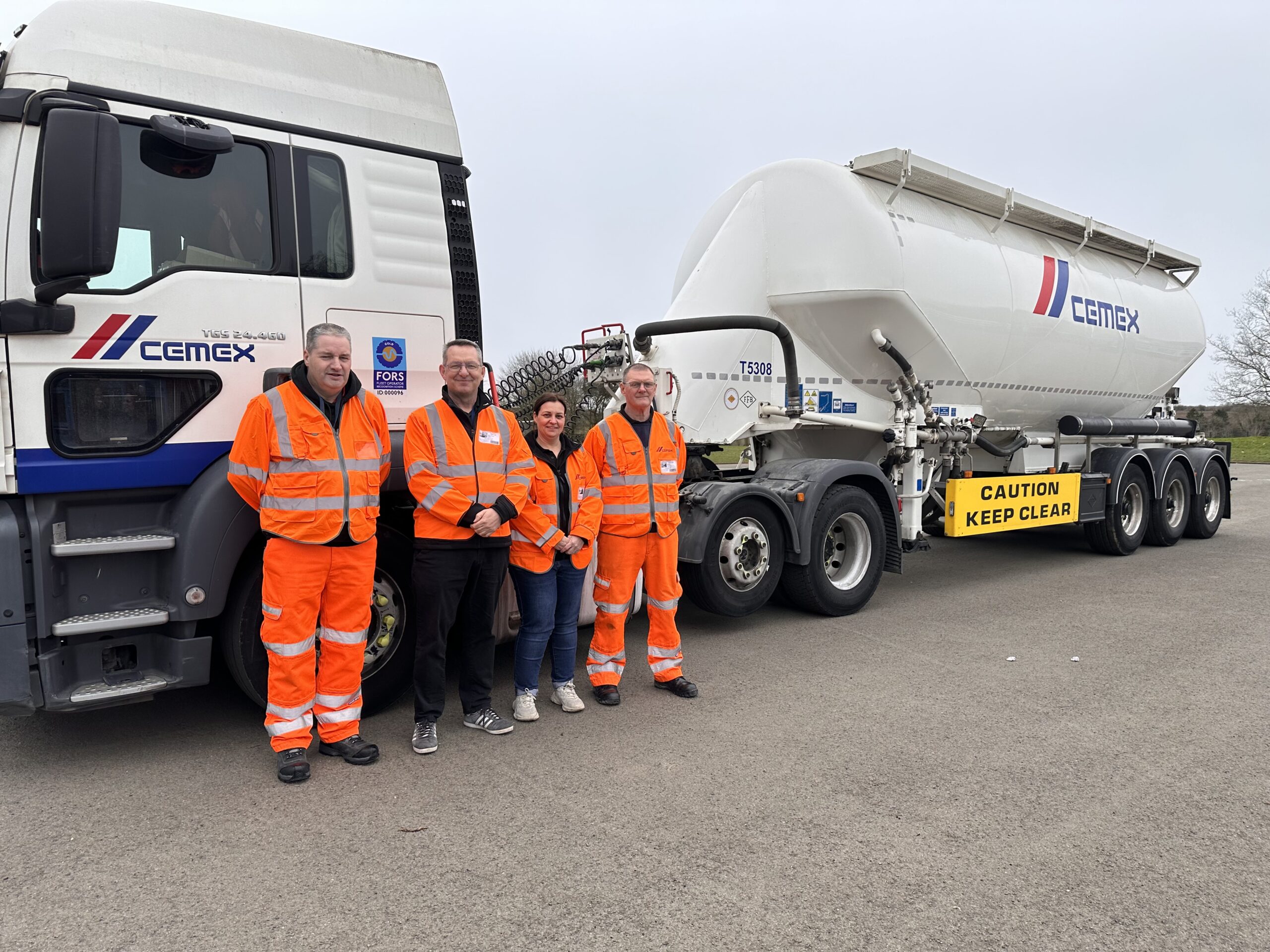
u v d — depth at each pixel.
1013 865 2.81
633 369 4.46
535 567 4.09
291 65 3.99
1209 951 2.36
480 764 3.67
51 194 3.07
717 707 4.40
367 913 2.53
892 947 2.36
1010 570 8.67
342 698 3.71
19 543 3.26
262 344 3.81
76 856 2.88
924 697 4.55
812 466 6.25
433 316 4.36
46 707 3.34
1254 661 5.22
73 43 3.43
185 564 3.57
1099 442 9.84
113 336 3.43
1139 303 9.67
